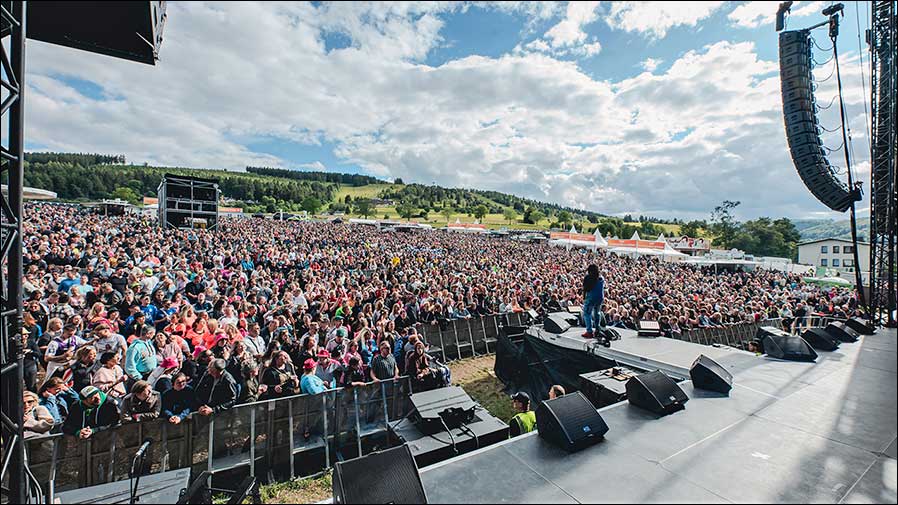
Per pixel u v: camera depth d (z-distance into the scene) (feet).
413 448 14.03
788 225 268.21
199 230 89.66
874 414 13.65
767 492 9.41
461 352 34.63
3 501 9.70
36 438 12.67
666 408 13.98
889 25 27.66
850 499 9.09
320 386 17.90
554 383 24.48
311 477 16.33
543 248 137.49
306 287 38.40
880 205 29.71
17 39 9.75
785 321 39.34
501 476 10.30
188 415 14.84
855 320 27.02
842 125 31.22
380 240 118.62
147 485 10.92
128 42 12.62
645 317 37.06
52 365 18.06
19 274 9.86
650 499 9.22
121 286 31.60
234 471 15.49
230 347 19.90
